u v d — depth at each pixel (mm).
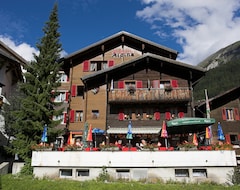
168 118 25609
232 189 14062
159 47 30500
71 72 29844
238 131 27609
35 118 20531
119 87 27047
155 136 25141
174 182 15805
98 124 26250
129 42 31281
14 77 30656
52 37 24391
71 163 16656
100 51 30844
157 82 27016
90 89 27484
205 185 15125
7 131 23891
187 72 27469
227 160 16266
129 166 16422
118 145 17078
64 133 23984
